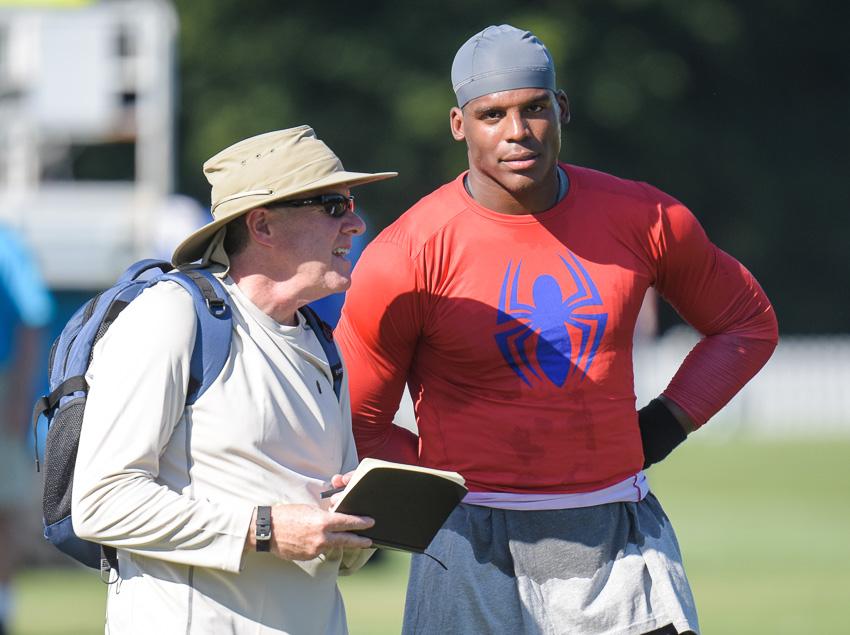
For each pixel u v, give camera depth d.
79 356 14.84
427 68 123.81
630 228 17.05
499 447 16.89
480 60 16.44
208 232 14.92
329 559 15.11
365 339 17.17
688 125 137.25
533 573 16.83
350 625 33.53
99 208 51.38
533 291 16.70
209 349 14.45
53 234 49.88
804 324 147.00
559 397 16.77
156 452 14.23
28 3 55.56
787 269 146.62
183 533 14.06
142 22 56.16
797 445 95.31
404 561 49.72
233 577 14.47
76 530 14.31
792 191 145.38
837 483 68.06
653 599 16.75
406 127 121.88
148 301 14.47
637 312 17.09
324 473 15.09
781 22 143.75
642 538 17.03
